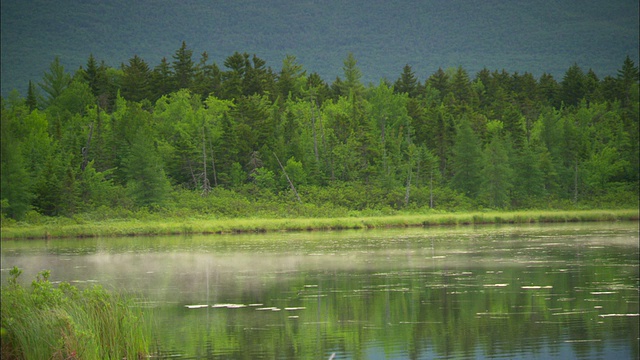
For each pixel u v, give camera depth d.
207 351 44.00
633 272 71.81
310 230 152.12
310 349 44.25
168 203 183.12
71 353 35.50
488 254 90.81
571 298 58.16
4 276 77.00
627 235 117.44
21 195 166.50
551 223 160.62
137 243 122.00
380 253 95.62
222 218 173.88
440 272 74.88
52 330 35.94
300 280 71.31
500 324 49.62
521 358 41.66
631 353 42.19
